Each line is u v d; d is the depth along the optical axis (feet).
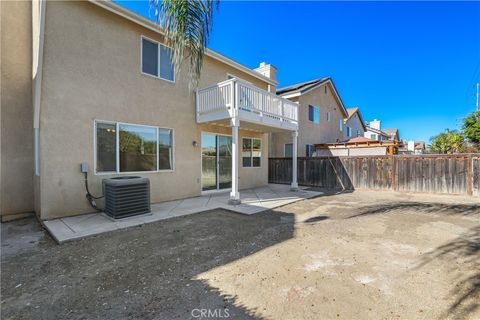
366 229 16.22
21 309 7.82
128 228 16.39
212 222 18.07
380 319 7.05
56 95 18.15
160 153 24.85
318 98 58.95
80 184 19.38
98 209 20.18
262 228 16.55
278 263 11.00
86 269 10.62
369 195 30.89
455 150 56.85
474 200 26.35
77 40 19.22
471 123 52.24
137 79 23.03
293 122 33.94
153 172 24.13
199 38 12.85
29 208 20.99
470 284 8.97
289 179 42.96
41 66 17.43
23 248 13.25
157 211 20.74
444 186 29.76
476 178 27.91
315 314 7.32
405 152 74.79
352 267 10.52
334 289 8.74
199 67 13.17
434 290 8.59
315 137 57.36
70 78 18.84
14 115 20.43
